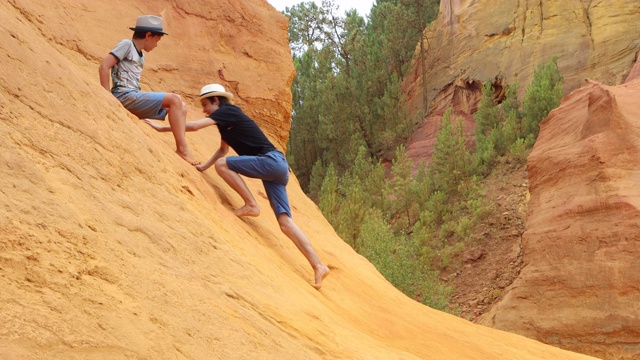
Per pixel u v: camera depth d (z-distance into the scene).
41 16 6.80
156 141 5.11
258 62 10.42
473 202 28.56
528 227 17.95
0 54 3.22
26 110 3.14
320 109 45.69
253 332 3.11
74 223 2.64
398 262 21.89
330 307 5.40
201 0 10.09
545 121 20.70
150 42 5.65
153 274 2.83
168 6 9.59
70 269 2.35
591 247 15.89
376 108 46.44
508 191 29.44
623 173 16.52
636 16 37.34
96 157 3.44
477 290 24.22
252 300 3.62
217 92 5.82
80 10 7.81
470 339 6.65
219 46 10.00
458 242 27.48
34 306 2.03
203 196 5.01
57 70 3.64
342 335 4.34
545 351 7.26
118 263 2.67
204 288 3.17
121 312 2.35
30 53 3.47
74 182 3.03
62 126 3.35
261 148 5.66
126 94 5.43
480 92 41.75
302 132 46.94
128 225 3.11
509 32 41.84
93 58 7.41
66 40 7.11
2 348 1.79
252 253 4.79
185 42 9.55
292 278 5.25
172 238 3.41
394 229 30.66
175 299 2.76
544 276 16.50
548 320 15.84
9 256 2.15
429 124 42.72
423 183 32.00
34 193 2.57
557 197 17.58
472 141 37.31
